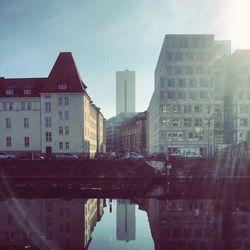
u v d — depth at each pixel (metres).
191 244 19.22
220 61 78.00
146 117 139.25
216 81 77.19
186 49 76.44
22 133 67.56
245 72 77.00
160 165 50.53
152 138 101.75
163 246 18.78
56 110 66.88
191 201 34.22
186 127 75.94
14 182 48.72
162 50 81.94
